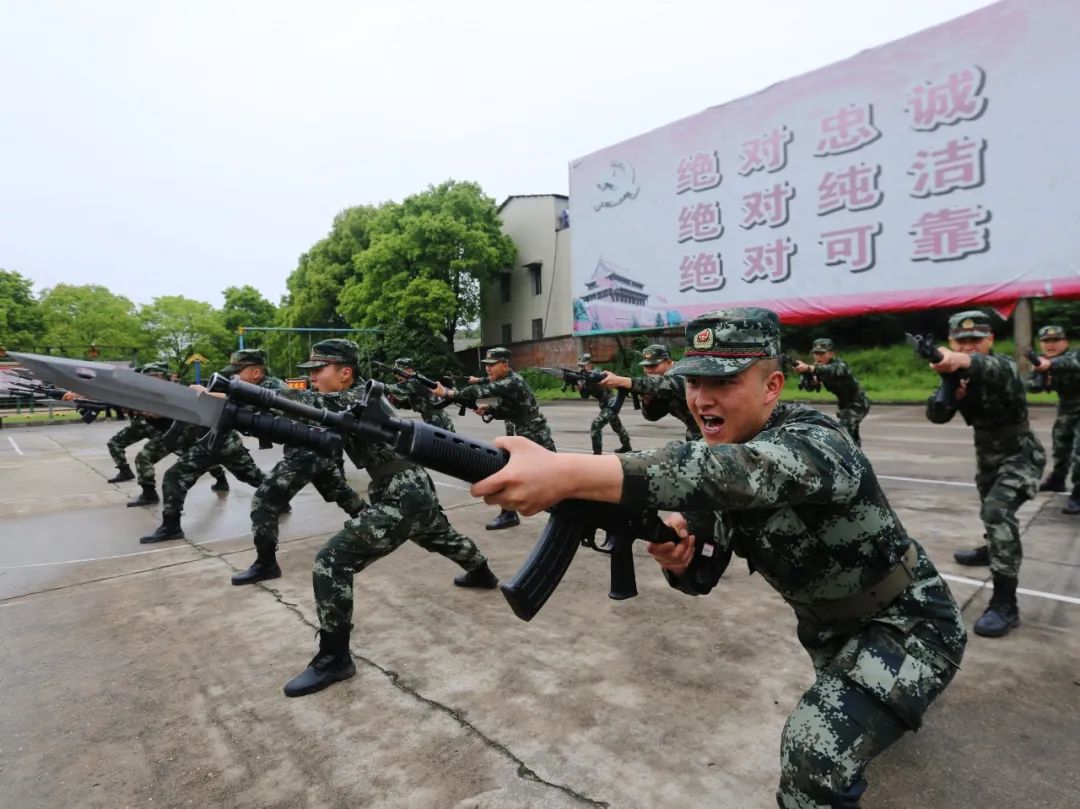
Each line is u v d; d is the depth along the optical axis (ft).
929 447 30.58
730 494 3.76
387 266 99.35
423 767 7.83
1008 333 60.64
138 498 24.93
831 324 77.46
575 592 13.43
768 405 5.22
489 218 101.86
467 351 115.65
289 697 9.56
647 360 17.92
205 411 4.71
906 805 6.88
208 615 13.10
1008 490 11.12
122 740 8.66
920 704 4.86
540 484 3.53
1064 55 39.60
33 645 11.92
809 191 53.42
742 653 10.40
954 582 13.15
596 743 8.16
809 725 4.87
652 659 10.31
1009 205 42.37
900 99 47.19
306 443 5.00
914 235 47.11
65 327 114.01
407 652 10.91
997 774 7.37
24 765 8.16
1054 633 10.79
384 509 10.38
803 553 5.06
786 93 54.44
